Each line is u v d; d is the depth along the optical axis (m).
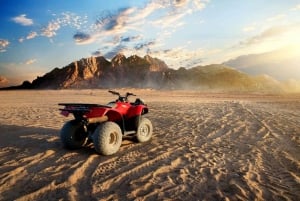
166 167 5.43
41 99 26.81
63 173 5.05
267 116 12.55
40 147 6.84
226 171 5.20
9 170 5.20
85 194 4.21
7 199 4.02
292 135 8.39
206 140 7.76
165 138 8.05
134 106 7.36
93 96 33.72
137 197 4.11
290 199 4.09
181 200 4.03
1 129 9.05
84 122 6.28
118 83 139.38
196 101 23.08
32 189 4.36
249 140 7.75
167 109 15.51
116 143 6.38
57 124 10.16
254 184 4.60
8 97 31.05
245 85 81.38
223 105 18.44
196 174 5.05
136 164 5.61
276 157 6.10
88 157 6.04
